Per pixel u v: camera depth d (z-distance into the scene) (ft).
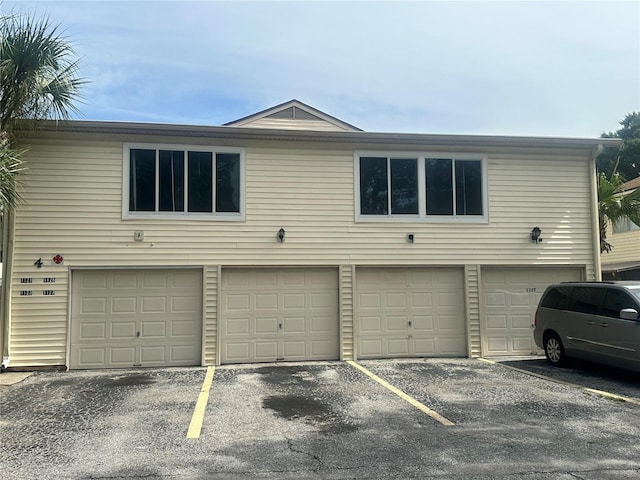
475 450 16.90
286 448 17.21
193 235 35.14
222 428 19.57
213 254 35.24
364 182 37.52
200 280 35.19
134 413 21.85
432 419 20.66
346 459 16.12
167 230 34.88
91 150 34.42
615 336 27.86
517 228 38.88
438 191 38.29
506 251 38.60
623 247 73.97
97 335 33.81
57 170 33.99
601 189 54.03
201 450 17.06
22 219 33.42
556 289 33.50
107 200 34.37
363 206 37.35
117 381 29.12
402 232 37.55
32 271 33.27
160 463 15.87
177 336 34.63
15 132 32.81
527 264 38.68
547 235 39.17
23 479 14.61
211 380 29.09
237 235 35.63
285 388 26.78
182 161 35.42
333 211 36.88
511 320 38.50
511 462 15.79
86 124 33.35
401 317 37.37
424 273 37.99
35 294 33.17
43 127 32.99
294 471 15.15
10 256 32.96
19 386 27.91
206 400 24.17
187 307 34.91
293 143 36.81
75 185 34.09
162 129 34.47
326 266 36.52
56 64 29.86
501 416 21.06
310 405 23.07
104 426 19.95
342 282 36.52
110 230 34.27
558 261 39.06
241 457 16.37
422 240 37.73
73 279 33.88
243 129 35.06
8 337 32.50
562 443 17.61
